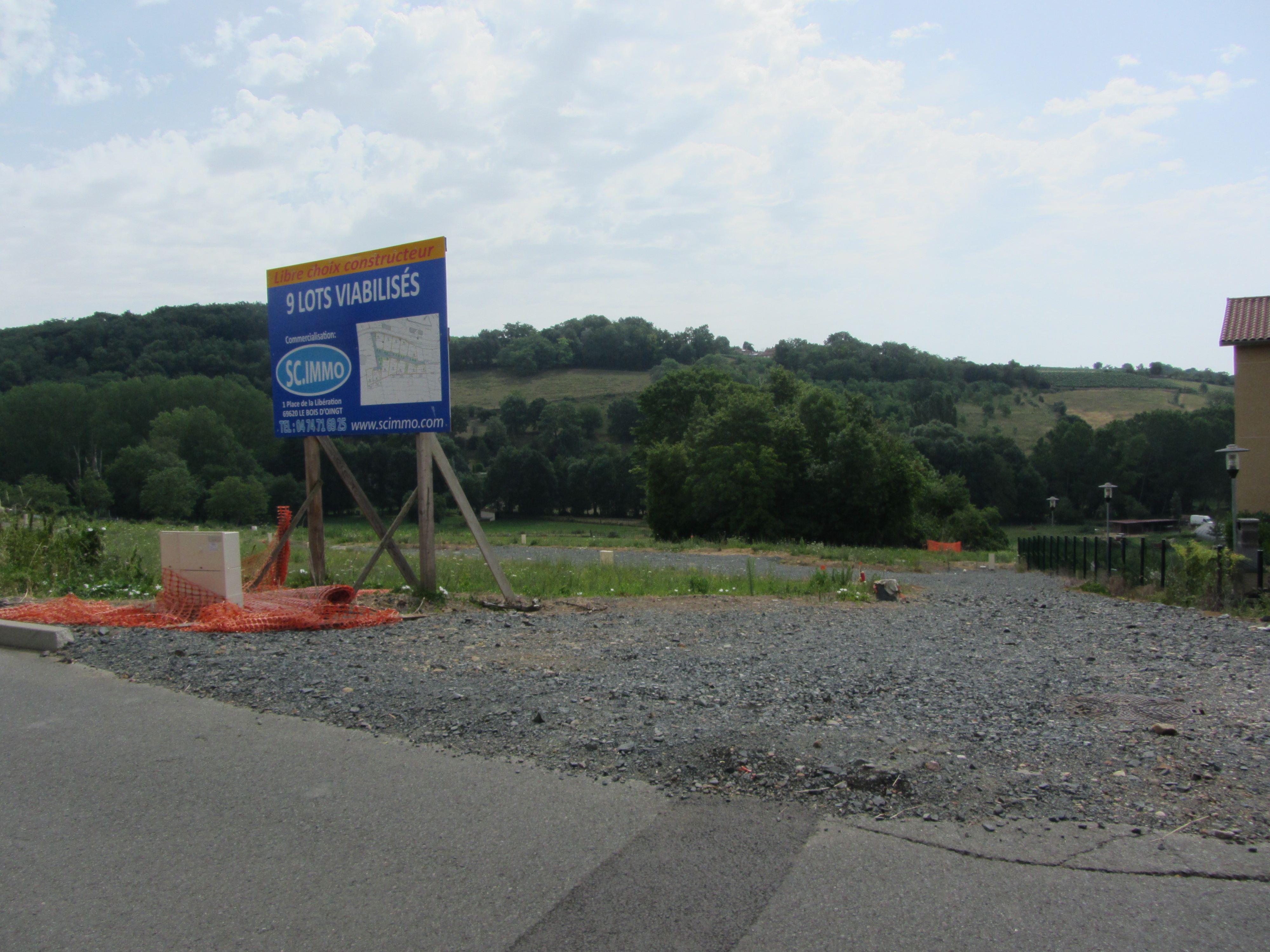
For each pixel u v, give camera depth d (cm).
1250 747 496
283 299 1204
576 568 1861
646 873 340
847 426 5575
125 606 908
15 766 455
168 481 6556
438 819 391
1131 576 1792
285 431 1215
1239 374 3366
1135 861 352
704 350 18075
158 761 465
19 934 295
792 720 542
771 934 295
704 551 3603
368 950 286
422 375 1112
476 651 776
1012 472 9481
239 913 310
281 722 534
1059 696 631
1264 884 335
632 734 511
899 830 380
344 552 2095
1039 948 288
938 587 2077
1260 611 1331
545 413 11362
